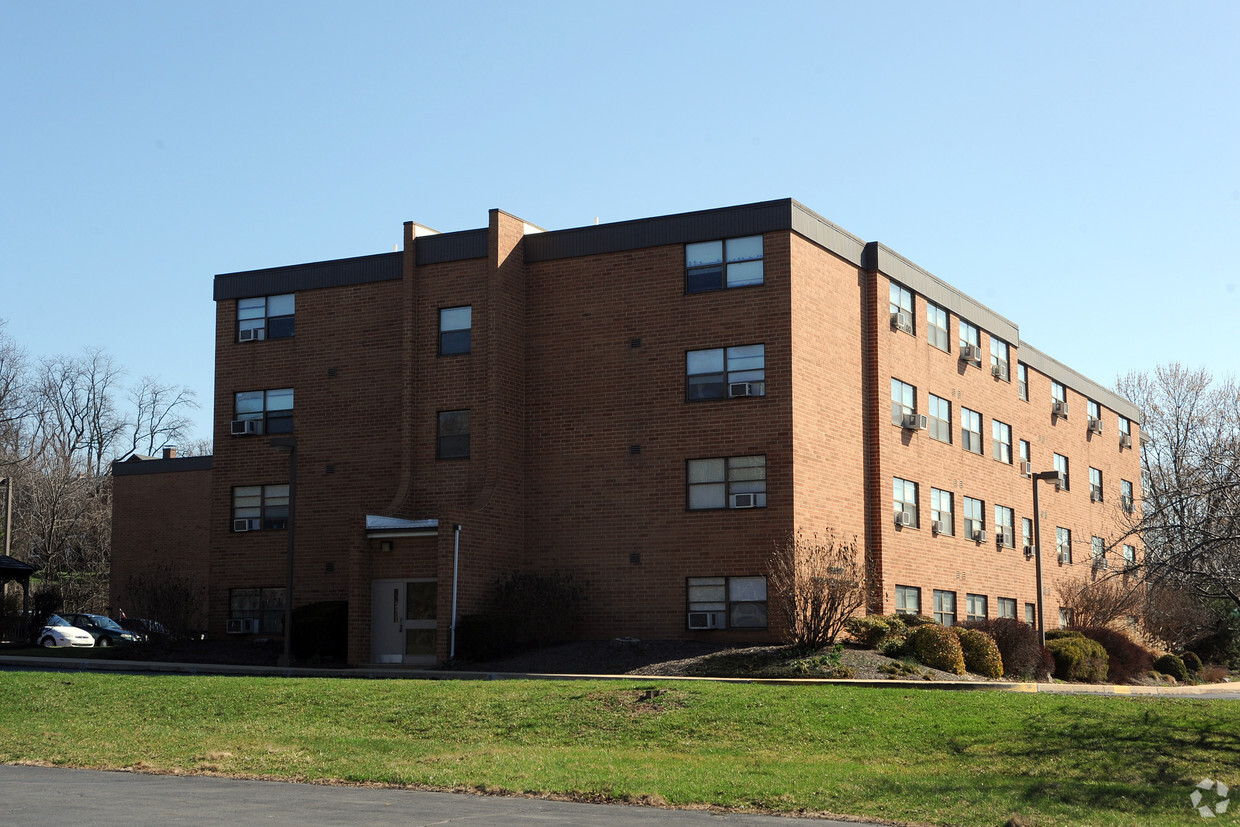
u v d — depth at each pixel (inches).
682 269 1354.6
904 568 1471.5
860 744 732.7
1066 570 2031.3
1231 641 1758.1
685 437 1330.0
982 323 1781.5
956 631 1240.2
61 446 3383.4
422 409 1427.2
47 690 970.7
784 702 837.8
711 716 801.6
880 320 1469.0
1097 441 2250.2
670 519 1327.5
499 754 722.8
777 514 1274.6
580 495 1373.0
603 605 1346.0
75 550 2847.0
